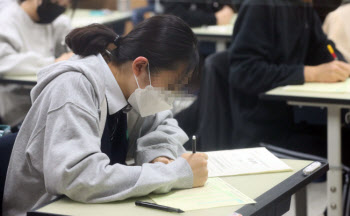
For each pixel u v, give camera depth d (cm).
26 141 185
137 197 172
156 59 176
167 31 176
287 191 179
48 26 390
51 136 170
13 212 189
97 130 176
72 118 170
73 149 167
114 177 168
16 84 354
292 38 349
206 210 162
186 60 177
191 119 341
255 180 189
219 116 346
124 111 199
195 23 500
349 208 320
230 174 194
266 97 308
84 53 190
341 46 386
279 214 182
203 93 342
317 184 412
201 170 181
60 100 173
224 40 493
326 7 370
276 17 341
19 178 187
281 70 333
